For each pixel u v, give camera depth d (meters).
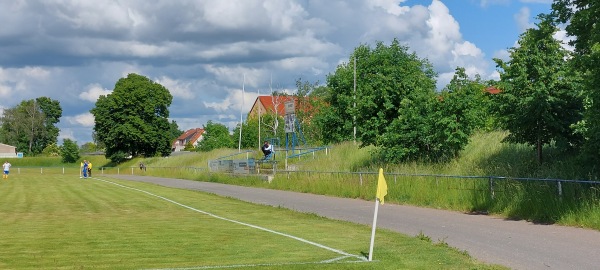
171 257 12.41
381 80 36.22
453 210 22.12
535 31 21.34
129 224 19.41
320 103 78.44
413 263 11.14
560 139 22.16
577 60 17.09
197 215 22.67
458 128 27.91
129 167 90.44
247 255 12.55
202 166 66.12
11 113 160.25
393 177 27.44
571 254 12.29
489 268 10.66
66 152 119.38
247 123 95.00
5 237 15.99
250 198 31.31
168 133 109.81
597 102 16.84
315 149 49.44
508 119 22.88
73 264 11.66
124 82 105.19
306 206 25.69
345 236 15.38
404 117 30.61
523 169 23.23
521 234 15.33
